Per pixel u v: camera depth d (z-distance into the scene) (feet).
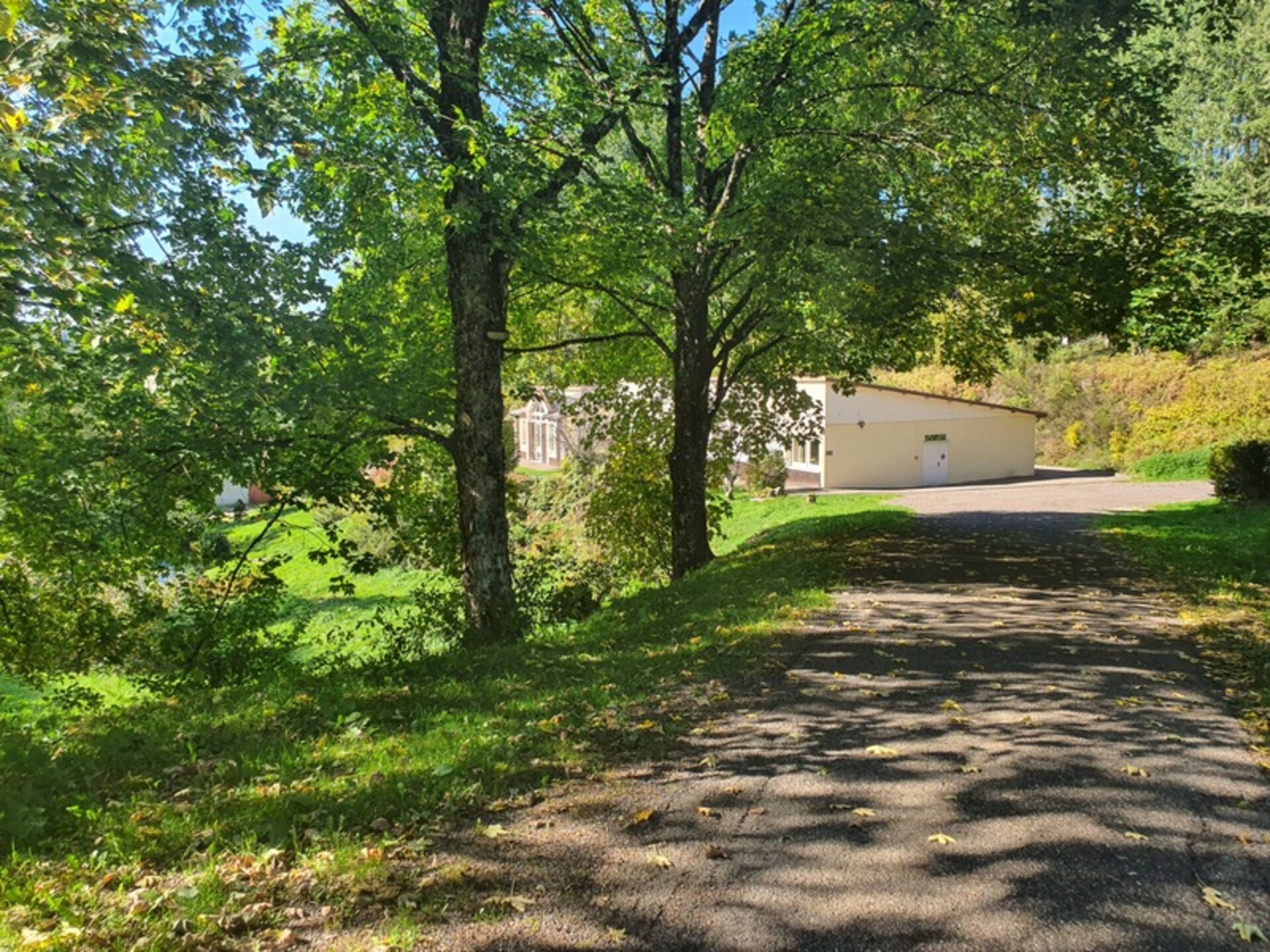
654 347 64.34
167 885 12.11
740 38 46.68
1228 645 27.22
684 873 12.66
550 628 39.06
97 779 17.51
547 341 63.21
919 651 26.84
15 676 44.78
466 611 38.29
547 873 12.61
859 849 13.46
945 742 18.49
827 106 46.85
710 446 68.69
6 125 17.52
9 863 12.65
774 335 60.54
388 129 37.86
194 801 15.78
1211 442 125.08
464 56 34.30
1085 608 33.88
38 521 33.83
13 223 18.85
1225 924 11.29
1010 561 46.98
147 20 23.45
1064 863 12.98
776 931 11.14
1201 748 18.04
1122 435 139.23
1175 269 41.78
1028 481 127.95
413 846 13.32
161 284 23.77
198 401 32.60
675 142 49.78
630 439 64.08
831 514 88.94
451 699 23.62
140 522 36.60
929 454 132.26
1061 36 39.63
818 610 33.47
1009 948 10.74
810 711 20.83
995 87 44.55
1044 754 17.69
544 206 35.19
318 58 33.91
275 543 92.79
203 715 23.36
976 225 46.68
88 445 32.91
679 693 22.74
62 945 10.33
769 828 14.21
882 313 40.57
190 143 25.67
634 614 38.58
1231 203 84.84
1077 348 162.50
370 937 10.78
